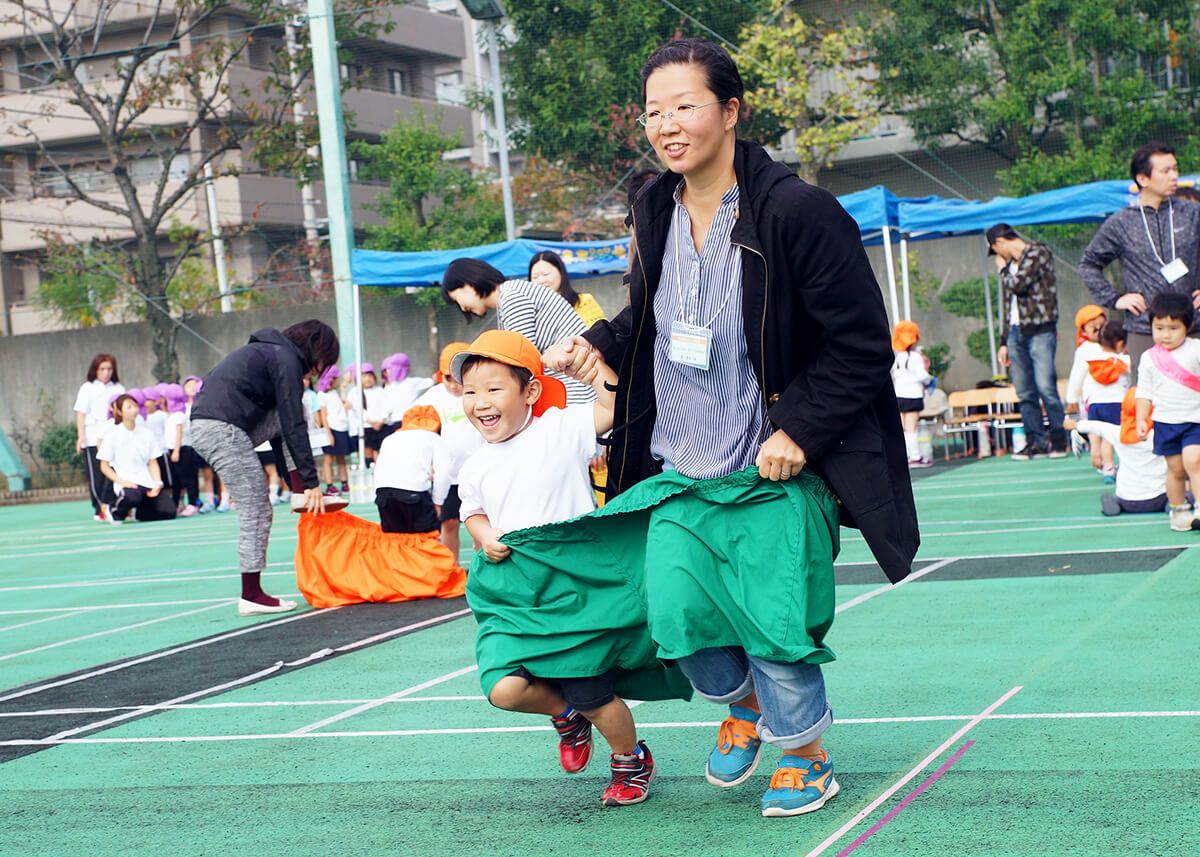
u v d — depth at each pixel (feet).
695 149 13.15
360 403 65.00
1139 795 13.56
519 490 16.01
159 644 28.99
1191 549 29.22
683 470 13.84
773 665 13.39
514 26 84.02
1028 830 12.76
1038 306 55.72
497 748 17.79
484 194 113.91
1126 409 35.60
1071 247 74.18
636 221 13.91
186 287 119.55
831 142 83.56
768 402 13.34
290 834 14.73
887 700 18.56
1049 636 21.89
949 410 66.18
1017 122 79.97
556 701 14.51
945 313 82.84
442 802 15.48
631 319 14.06
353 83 104.53
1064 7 77.05
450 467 32.19
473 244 109.60
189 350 93.25
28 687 25.18
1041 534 34.06
